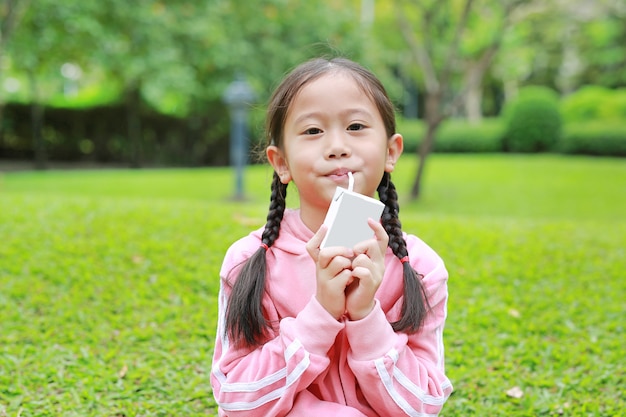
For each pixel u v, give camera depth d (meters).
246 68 12.30
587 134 14.64
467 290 3.83
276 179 1.72
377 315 1.46
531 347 3.16
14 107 15.70
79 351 3.07
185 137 16.98
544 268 4.20
